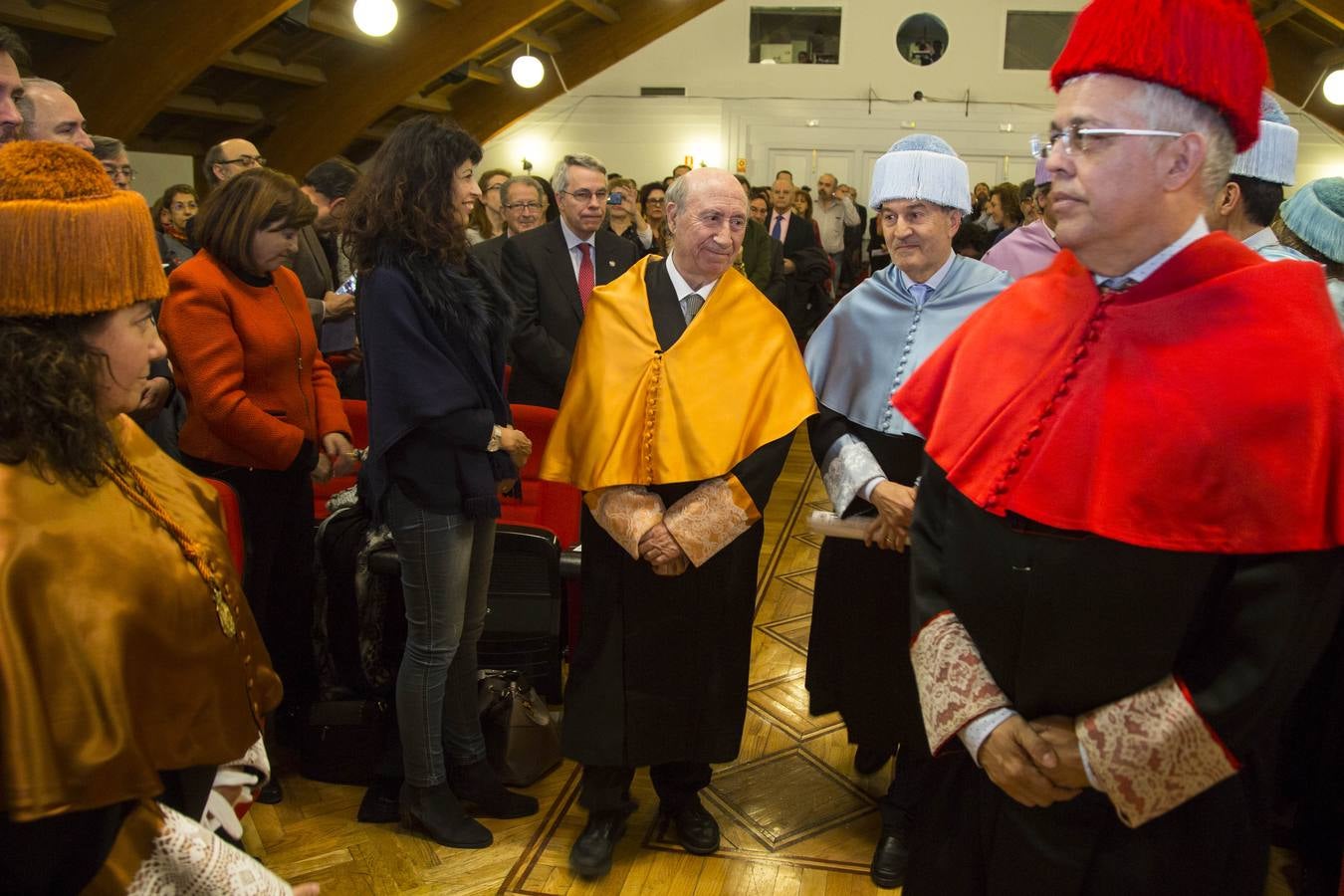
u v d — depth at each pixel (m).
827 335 2.33
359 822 2.44
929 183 2.15
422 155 2.09
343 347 3.47
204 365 2.31
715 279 2.18
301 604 2.64
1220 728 1.01
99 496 1.04
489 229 5.38
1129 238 1.07
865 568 2.25
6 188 0.99
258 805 2.50
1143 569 1.04
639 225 6.02
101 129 7.08
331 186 3.78
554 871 2.26
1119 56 1.02
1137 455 1.04
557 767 2.72
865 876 2.27
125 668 1.00
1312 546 0.98
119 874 0.98
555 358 3.32
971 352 1.22
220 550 1.18
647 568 2.12
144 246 1.07
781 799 2.59
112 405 1.10
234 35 6.84
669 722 2.17
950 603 1.21
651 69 12.35
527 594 2.78
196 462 2.43
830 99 12.20
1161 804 1.04
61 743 0.95
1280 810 2.32
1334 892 1.95
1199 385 1.02
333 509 2.82
